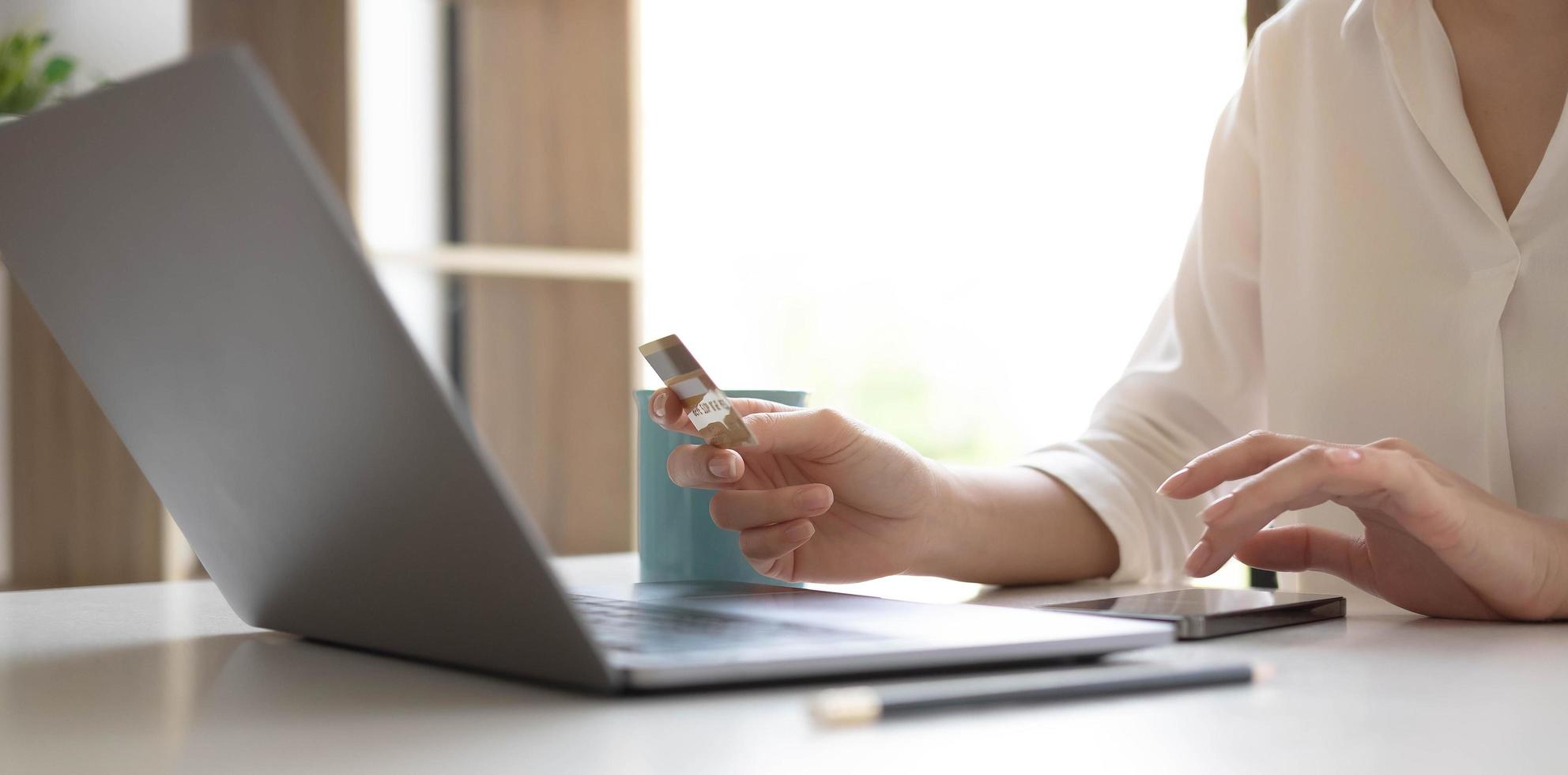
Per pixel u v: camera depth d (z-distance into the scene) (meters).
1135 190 3.95
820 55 4.34
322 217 0.37
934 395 4.79
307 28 2.14
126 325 0.52
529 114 2.27
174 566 2.09
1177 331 1.13
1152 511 1.00
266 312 0.42
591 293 2.35
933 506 0.82
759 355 4.57
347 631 0.56
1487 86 0.96
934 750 0.34
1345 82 1.03
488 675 0.48
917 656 0.44
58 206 0.50
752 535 0.76
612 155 2.32
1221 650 0.54
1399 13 0.97
